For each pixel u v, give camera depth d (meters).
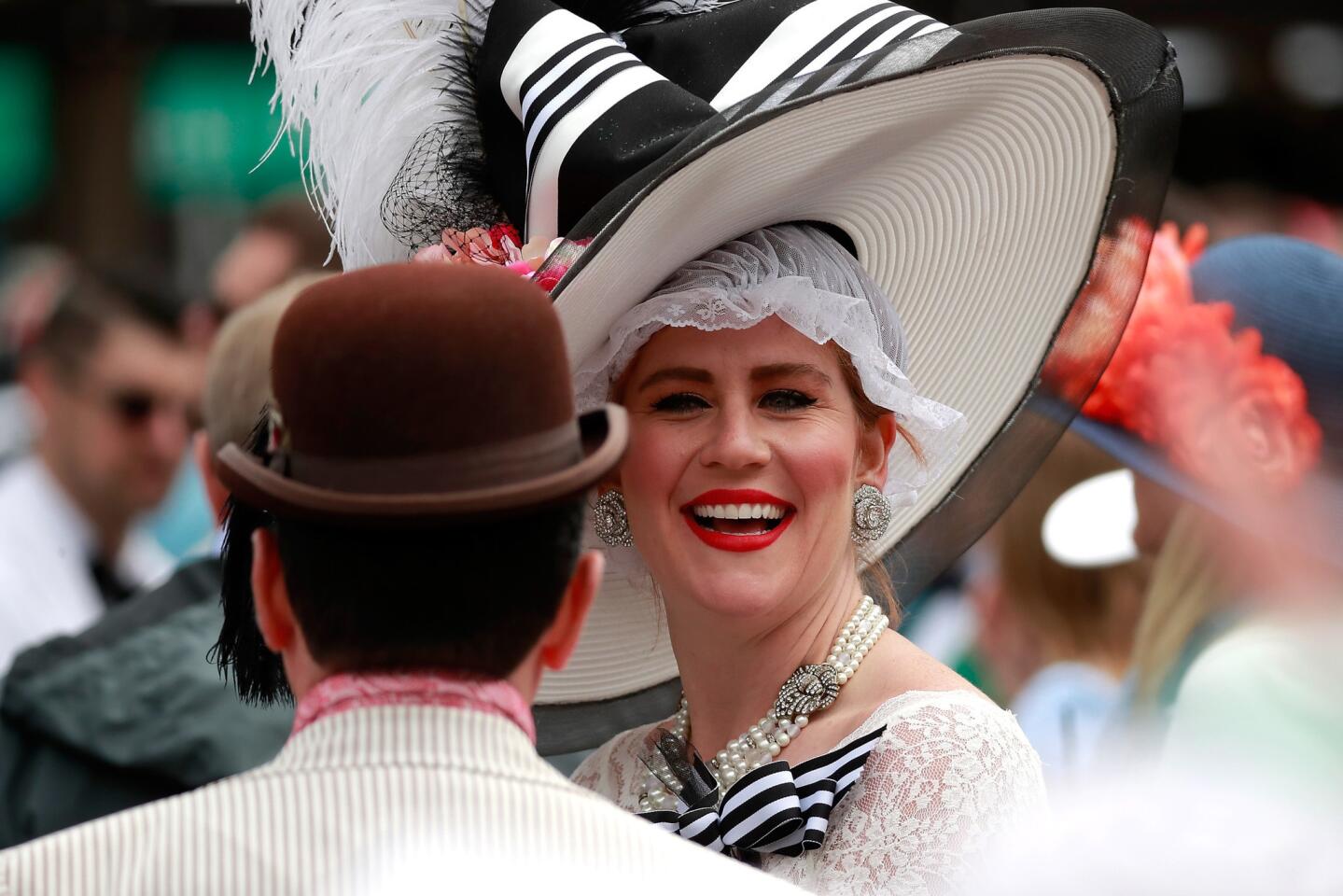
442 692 4.75
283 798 4.56
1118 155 8.02
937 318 8.54
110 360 15.89
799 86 6.73
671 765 7.98
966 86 7.25
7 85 29.92
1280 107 15.84
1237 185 15.40
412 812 4.55
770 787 6.91
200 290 16.41
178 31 28.58
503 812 4.60
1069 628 12.12
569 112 7.20
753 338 7.29
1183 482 9.33
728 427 7.28
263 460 5.15
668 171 6.55
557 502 4.80
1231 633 8.55
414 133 8.07
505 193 7.84
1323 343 8.91
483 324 4.73
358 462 4.69
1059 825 5.04
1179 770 7.09
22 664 9.58
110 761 9.30
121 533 16.50
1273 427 8.99
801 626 7.56
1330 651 8.11
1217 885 4.73
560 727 9.43
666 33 7.52
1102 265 8.41
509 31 7.64
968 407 8.82
